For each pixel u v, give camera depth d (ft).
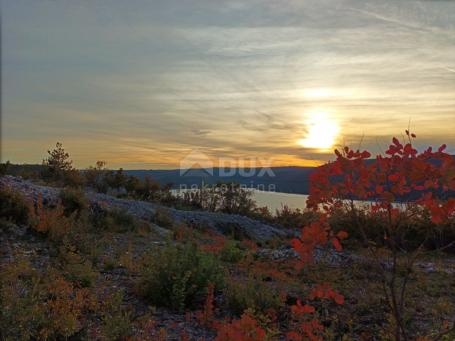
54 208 40.93
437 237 36.50
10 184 42.52
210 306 19.01
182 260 22.86
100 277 24.88
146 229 44.80
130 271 26.48
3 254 27.61
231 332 10.44
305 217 69.97
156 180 85.66
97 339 15.61
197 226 56.13
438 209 9.29
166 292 21.22
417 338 16.42
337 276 27.53
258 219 75.72
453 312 21.83
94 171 80.43
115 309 17.92
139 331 16.98
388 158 9.91
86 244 31.86
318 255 32.40
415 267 30.71
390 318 17.30
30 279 21.35
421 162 9.45
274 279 27.91
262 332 10.64
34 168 75.56
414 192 9.80
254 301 20.58
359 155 10.07
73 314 16.51
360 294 23.50
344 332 18.28
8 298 14.56
